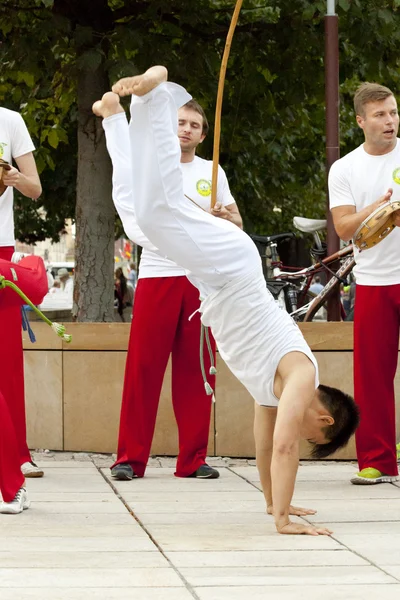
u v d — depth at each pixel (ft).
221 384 35.83
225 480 31.40
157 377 31.55
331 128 40.16
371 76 49.24
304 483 30.94
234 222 31.01
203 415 31.83
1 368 30.55
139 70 47.32
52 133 55.77
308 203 74.95
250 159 59.36
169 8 46.80
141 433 31.58
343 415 23.75
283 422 22.71
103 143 48.49
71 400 36.63
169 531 23.77
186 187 30.91
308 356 22.84
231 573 19.85
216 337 23.18
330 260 42.32
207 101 52.65
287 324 22.91
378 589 18.62
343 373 35.29
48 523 24.63
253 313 22.49
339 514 26.00
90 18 47.65
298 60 50.19
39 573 19.72
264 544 22.36
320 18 47.01
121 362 36.24
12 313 30.40
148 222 21.50
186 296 31.37
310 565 20.53
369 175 30.14
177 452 36.27
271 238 49.62
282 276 48.42
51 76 49.62
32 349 36.83
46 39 46.42
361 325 30.71
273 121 54.24
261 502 27.66
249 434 35.81
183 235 21.61
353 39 46.73
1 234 30.09
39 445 36.94
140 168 21.04
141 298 31.42
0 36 49.03
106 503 27.35
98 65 44.34
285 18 48.26
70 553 21.45
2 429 25.85
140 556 21.20
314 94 51.52
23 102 54.95
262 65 50.85
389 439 30.89
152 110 20.62
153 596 18.08
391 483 30.83
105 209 48.73
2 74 51.85
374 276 30.42
